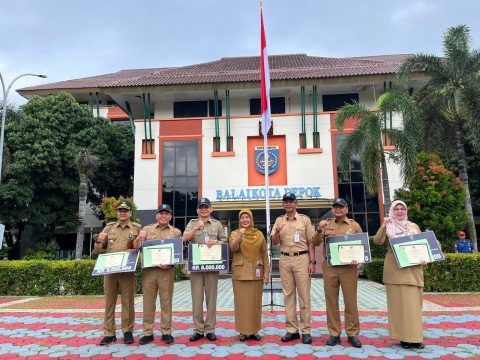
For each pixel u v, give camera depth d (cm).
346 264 561
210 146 2209
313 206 1867
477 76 1490
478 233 2797
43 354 550
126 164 2675
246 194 2125
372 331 657
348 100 2339
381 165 1538
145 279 600
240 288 600
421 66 1583
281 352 536
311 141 2169
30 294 1255
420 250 552
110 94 2289
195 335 602
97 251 624
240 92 2292
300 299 589
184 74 2462
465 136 1602
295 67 2488
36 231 2394
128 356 531
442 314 811
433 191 1420
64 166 2334
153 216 2145
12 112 2503
